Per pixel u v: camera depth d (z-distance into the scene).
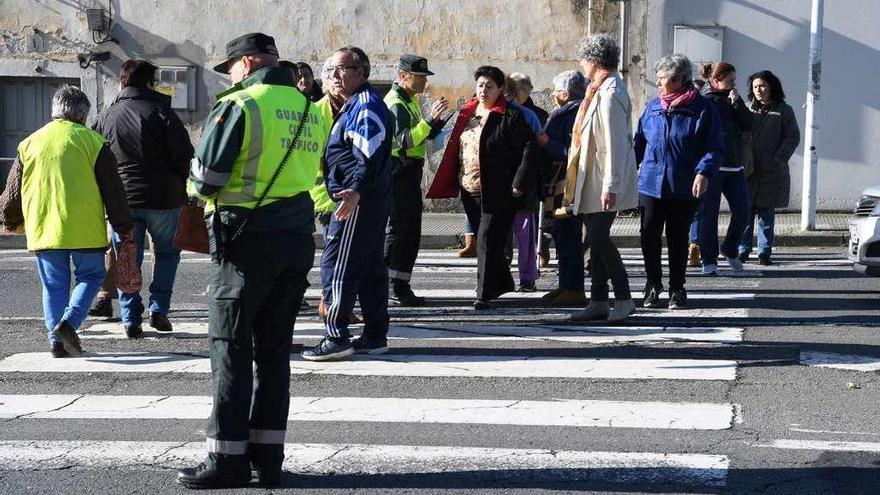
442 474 10.09
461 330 16.06
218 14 33.47
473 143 17.95
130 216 14.66
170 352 14.98
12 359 14.69
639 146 17.31
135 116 15.44
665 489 9.66
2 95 34.53
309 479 10.00
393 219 17.98
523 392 12.78
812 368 13.63
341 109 13.90
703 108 16.67
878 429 11.28
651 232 17.22
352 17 33.16
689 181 16.81
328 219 15.27
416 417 11.88
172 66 33.56
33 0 33.84
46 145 14.32
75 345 14.55
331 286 14.16
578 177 15.89
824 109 31.14
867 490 9.60
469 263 23.78
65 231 14.30
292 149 9.73
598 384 13.05
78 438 11.28
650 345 14.93
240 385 9.67
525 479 9.95
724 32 31.34
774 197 22.05
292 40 33.38
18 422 11.88
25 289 20.53
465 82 32.94
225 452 9.69
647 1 31.66
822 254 24.38
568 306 17.84
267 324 9.85
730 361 14.00
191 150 15.62
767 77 22.16
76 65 33.94
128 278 14.81
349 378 13.45
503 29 32.72
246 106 9.52
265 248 9.59
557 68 32.66
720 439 10.98
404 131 17.34
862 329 15.85
